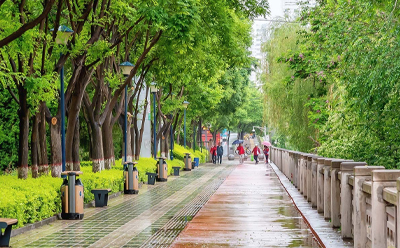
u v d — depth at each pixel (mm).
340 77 16562
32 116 16781
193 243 10375
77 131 20219
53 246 10461
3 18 13164
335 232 10766
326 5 20016
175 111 41688
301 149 31000
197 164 49562
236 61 24281
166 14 15773
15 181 14453
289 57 26125
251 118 90125
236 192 22250
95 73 23312
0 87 20781
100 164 21828
